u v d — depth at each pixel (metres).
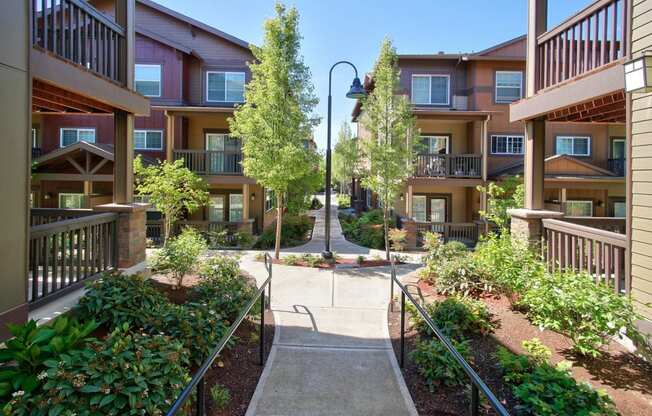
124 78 5.87
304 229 14.42
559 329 3.82
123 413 2.26
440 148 16.34
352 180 27.70
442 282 5.81
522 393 2.83
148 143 15.20
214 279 5.27
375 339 4.62
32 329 2.82
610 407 2.83
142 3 15.41
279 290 6.69
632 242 4.21
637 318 3.70
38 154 15.03
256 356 4.10
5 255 3.24
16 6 3.34
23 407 2.19
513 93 15.98
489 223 14.00
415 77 16.36
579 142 15.94
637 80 3.43
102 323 3.79
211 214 15.85
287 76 8.99
